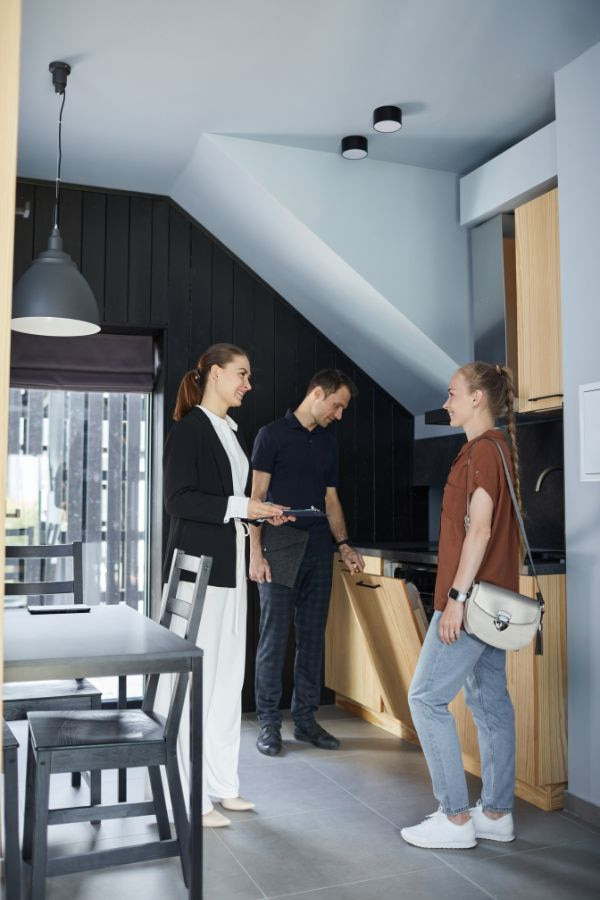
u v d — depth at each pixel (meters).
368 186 3.79
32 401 4.38
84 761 2.04
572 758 2.86
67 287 2.94
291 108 3.31
